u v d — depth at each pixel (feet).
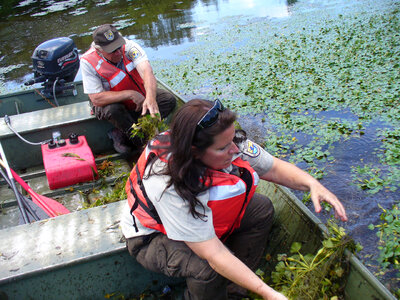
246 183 7.09
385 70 21.53
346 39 27.35
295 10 36.73
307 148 15.97
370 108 18.03
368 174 14.23
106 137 14.87
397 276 10.57
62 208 11.67
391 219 12.05
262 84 22.09
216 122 5.90
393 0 35.45
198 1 43.32
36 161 14.34
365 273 7.07
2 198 12.88
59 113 14.89
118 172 13.82
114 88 13.69
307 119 18.01
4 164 11.29
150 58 28.96
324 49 26.12
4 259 8.13
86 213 9.20
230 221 7.19
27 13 44.88
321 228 8.13
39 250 8.27
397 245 11.09
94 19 39.83
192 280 7.16
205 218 6.50
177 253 7.09
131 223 7.64
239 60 26.40
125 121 13.65
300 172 7.84
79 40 33.60
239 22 35.12
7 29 39.73
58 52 16.90
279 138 17.06
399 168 14.24
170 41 32.04
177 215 6.44
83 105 15.46
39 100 17.71
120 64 13.48
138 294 8.75
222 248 6.53
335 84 20.88
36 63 17.04
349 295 7.47
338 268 7.57
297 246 8.05
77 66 17.88
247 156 7.67
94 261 8.06
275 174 7.97
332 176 14.42
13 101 17.43
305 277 7.57
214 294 7.31
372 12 32.86
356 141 16.02
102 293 8.50
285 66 24.17
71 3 47.32
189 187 6.21
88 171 13.11
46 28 38.63
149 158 6.73
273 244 9.25
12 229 8.90
